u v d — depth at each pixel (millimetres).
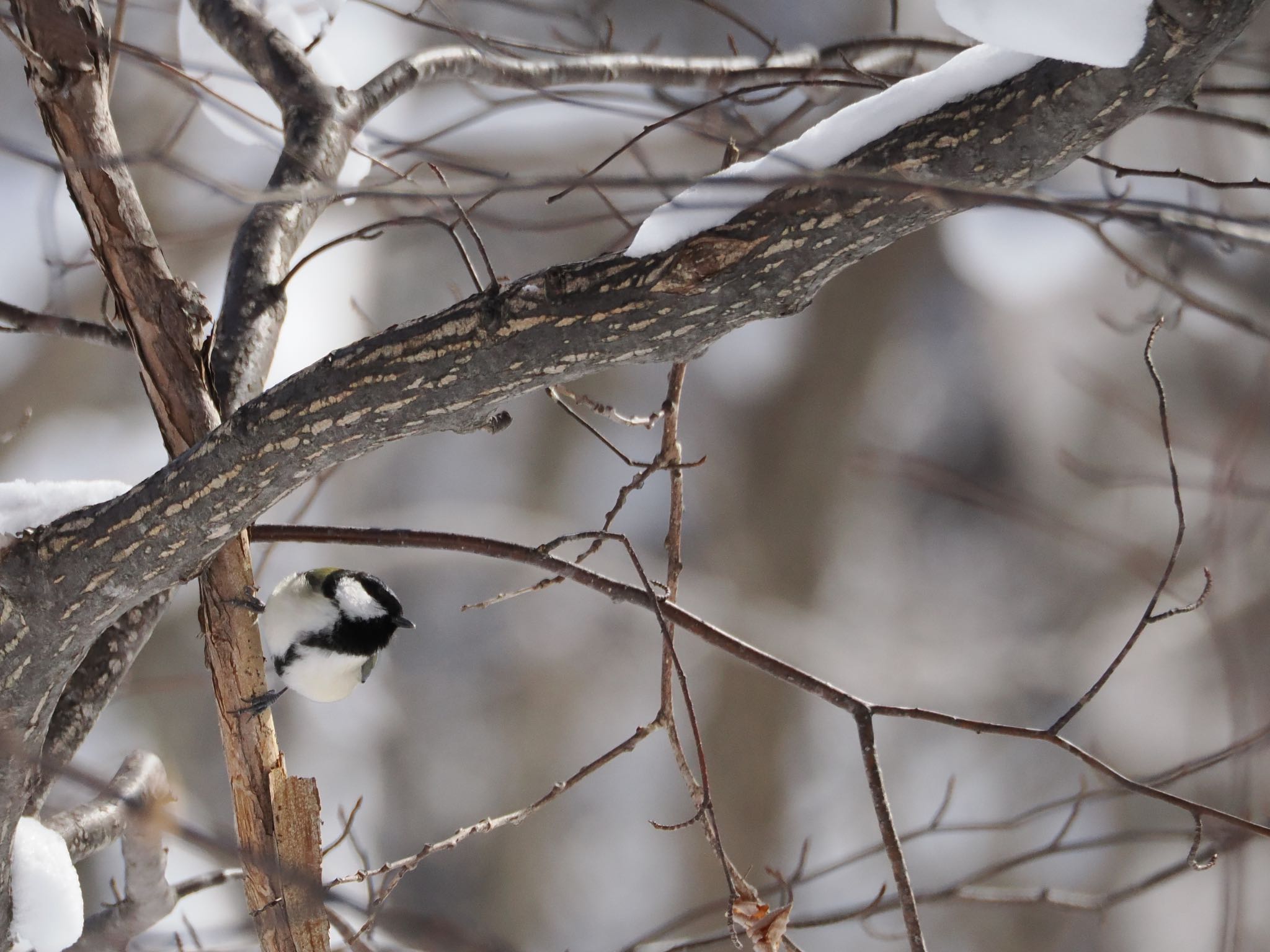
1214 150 7875
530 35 8164
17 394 11031
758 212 2988
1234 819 3768
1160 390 4012
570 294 3088
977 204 2893
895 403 15781
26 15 3453
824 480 14125
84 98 3578
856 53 5227
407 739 15422
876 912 4637
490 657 16047
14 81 10148
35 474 11328
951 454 16531
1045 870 13648
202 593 3979
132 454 11930
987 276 14836
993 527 16344
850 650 14211
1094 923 13133
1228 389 13586
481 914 14734
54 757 4473
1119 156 9195
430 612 16188
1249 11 2623
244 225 4555
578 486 16531
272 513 12234
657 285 3021
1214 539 6902
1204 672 13938
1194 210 3611
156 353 3811
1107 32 2623
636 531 15844
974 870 13695
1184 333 13617
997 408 16453
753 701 13398
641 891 14883
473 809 15242
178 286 3824
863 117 3006
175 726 12492
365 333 12938
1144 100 2771
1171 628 14086
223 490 3357
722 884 13070
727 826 13164
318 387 3250
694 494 15445
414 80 4812
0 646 3414
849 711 3965
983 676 14828
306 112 4406
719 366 15789
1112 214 3082
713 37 12727
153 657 12414
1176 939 12875
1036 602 15875
